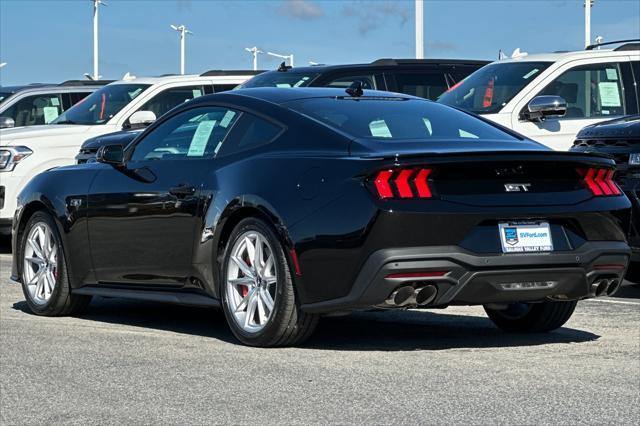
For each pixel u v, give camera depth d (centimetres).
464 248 714
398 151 738
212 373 682
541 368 694
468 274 715
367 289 709
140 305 1028
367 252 706
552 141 1338
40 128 1677
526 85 1360
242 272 787
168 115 883
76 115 1742
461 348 772
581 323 895
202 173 821
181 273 834
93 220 904
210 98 862
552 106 1292
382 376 667
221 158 819
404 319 923
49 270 954
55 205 936
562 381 653
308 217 733
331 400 605
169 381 660
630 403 598
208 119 852
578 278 751
